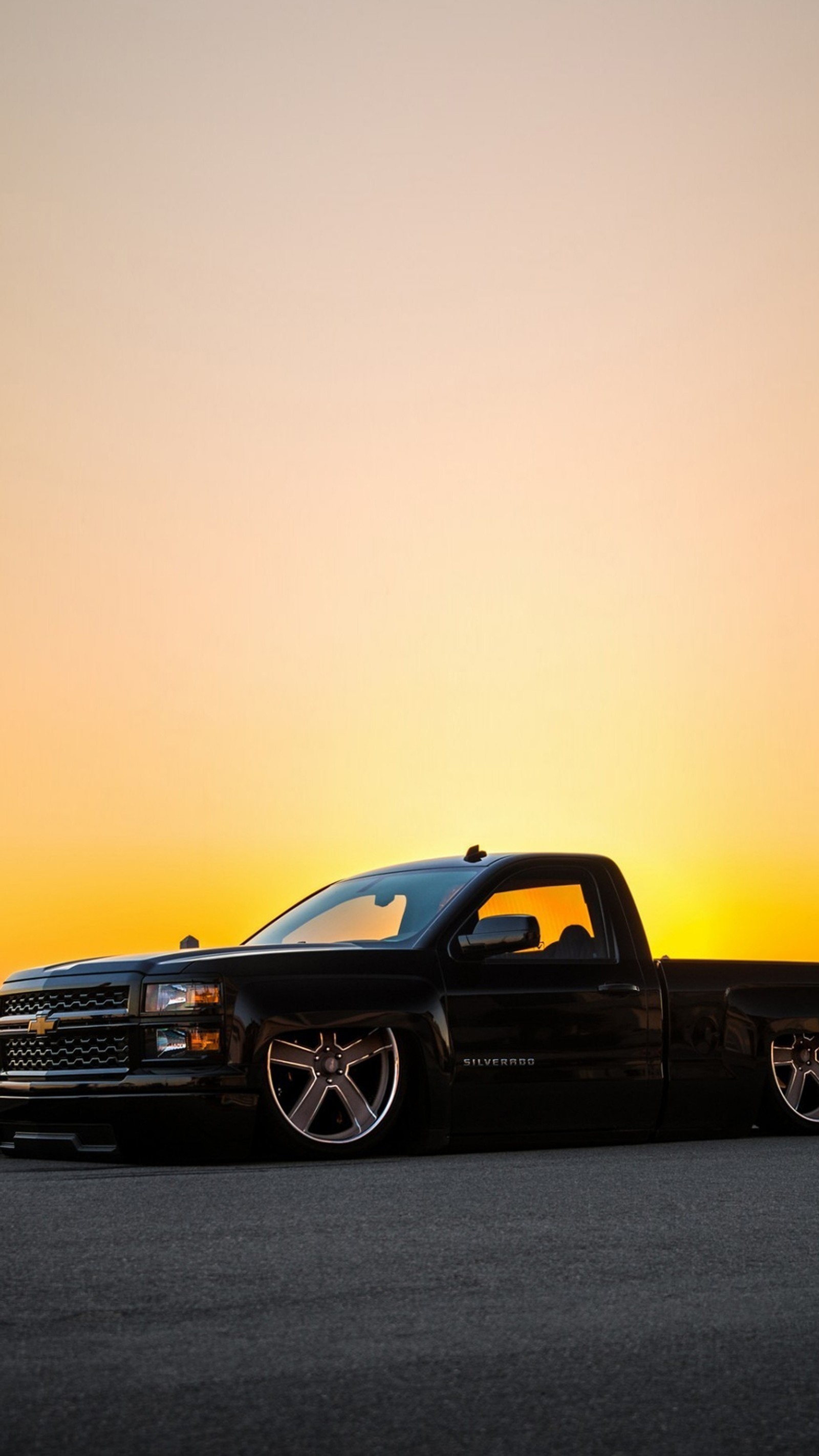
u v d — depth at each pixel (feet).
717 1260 13.61
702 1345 10.58
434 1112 23.31
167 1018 22.34
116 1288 12.30
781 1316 11.43
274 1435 8.55
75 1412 8.91
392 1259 13.53
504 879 25.43
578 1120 24.54
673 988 25.70
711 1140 26.02
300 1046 22.84
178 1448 8.31
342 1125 23.54
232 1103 22.07
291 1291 12.21
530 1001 24.27
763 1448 8.45
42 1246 14.20
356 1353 10.28
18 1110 23.58
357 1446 8.39
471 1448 8.39
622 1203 17.12
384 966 23.44
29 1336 10.68
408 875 26.89
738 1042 26.20
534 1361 10.14
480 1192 18.04
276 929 27.35
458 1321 11.20
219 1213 16.28
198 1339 10.63
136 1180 19.30
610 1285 12.50
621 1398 9.34
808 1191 18.16
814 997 27.20
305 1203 17.08
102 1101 22.30
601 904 25.94
